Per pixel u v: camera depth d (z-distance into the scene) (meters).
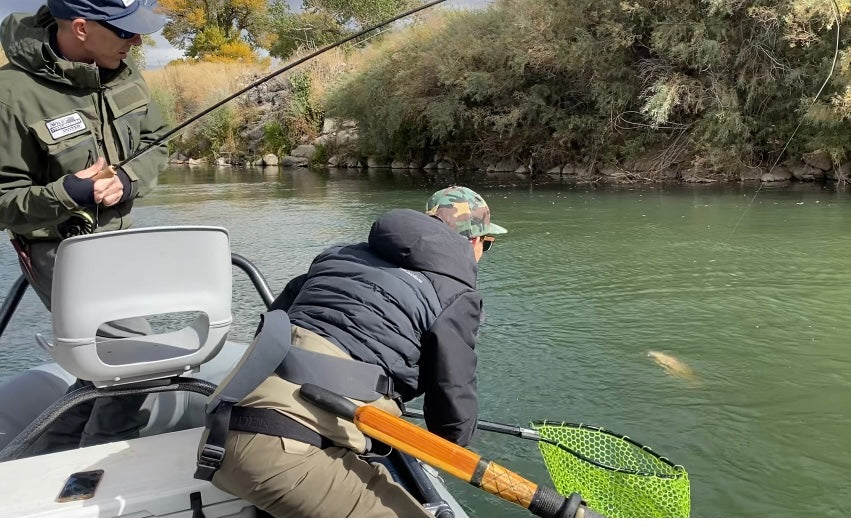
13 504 1.77
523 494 1.90
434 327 2.01
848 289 6.34
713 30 13.77
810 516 3.06
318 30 35.62
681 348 4.99
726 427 3.84
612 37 15.41
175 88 29.81
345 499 1.84
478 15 18.91
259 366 1.87
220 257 2.22
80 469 1.94
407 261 2.09
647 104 14.20
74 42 2.34
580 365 4.70
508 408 4.10
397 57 20.27
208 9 43.84
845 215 9.82
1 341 5.36
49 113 2.29
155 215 11.95
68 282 2.01
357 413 1.87
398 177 18.61
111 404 2.41
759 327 5.40
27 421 2.72
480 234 2.46
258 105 28.39
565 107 17.66
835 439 3.71
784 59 13.76
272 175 20.80
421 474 2.17
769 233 8.82
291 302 2.38
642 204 11.70
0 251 8.30
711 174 14.82
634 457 2.43
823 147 13.10
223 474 1.83
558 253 8.09
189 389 2.28
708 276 6.89
